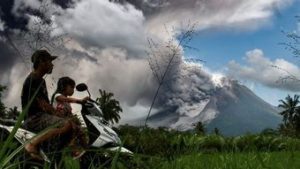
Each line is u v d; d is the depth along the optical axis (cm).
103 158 421
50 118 483
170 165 323
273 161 436
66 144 477
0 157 188
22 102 496
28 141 211
